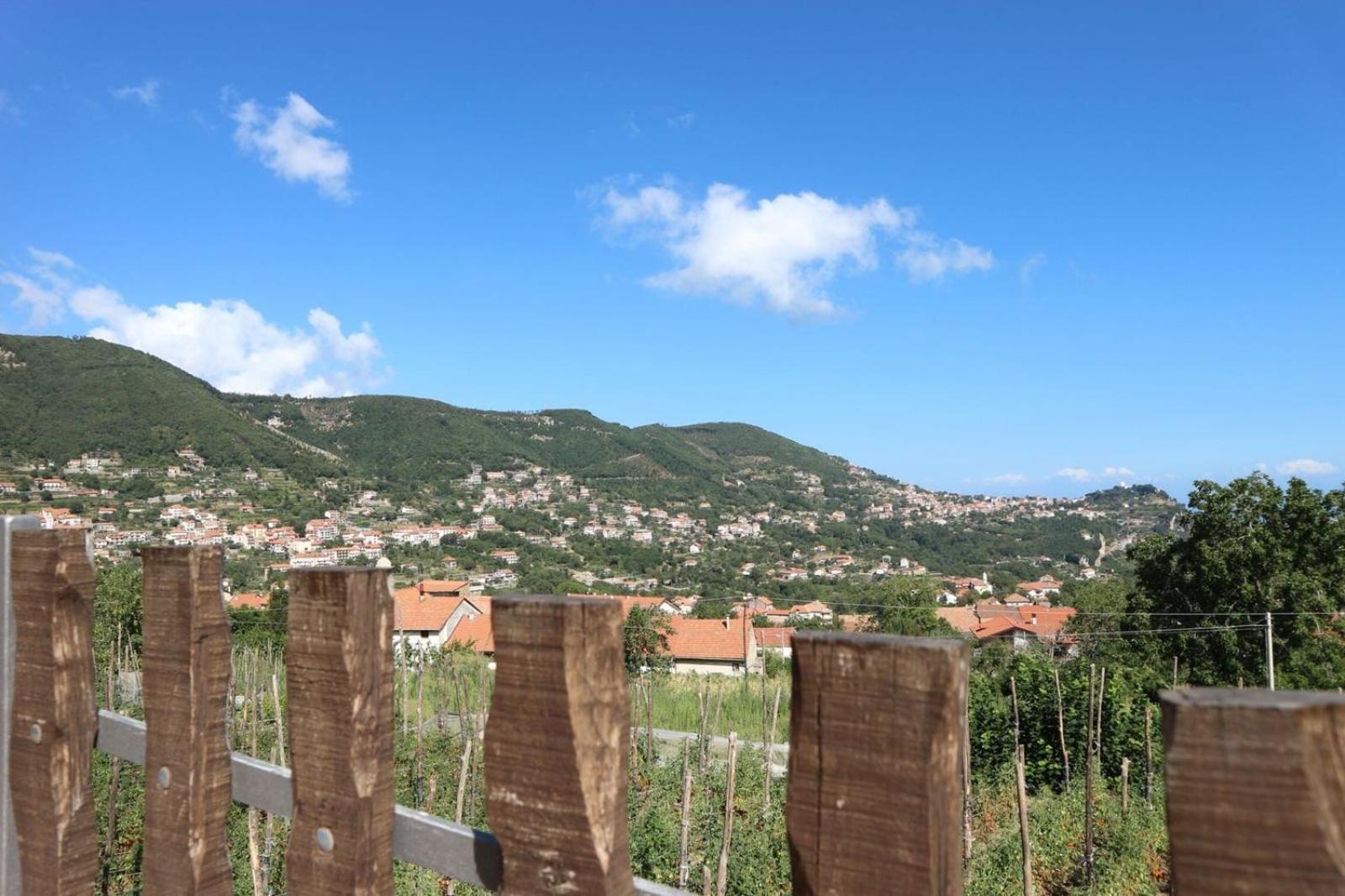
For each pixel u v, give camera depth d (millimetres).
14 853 1874
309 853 1406
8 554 1873
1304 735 718
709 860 9734
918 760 912
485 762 1227
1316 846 707
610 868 1134
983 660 23000
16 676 1863
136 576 17672
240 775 1636
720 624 45250
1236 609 22016
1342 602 21172
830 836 973
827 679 980
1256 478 22359
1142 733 14773
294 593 1411
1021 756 8109
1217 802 755
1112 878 9188
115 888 6730
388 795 1400
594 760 1141
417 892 7008
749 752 15805
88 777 1850
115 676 13312
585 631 1137
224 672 1657
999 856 10078
